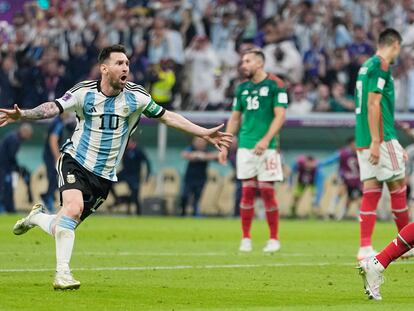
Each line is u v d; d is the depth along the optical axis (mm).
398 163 34031
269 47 77000
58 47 81312
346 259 34812
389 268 30594
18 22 82938
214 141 25328
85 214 25375
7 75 80125
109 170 25109
